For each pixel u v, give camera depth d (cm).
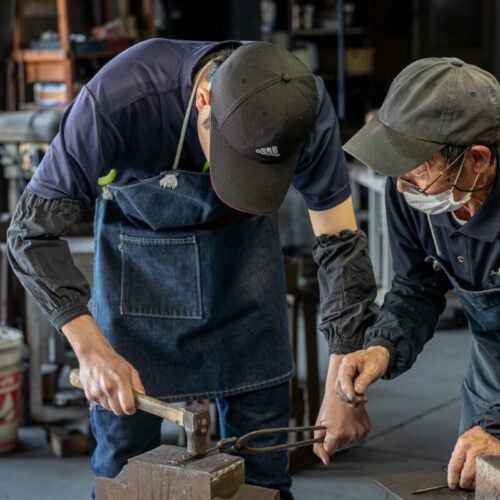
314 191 228
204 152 213
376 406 461
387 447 406
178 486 157
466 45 765
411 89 189
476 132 186
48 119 497
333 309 228
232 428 254
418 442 412
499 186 197
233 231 240
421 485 183
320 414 223
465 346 567
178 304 242
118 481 165
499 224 201
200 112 205
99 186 238
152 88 212
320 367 511
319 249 232
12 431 403
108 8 718
